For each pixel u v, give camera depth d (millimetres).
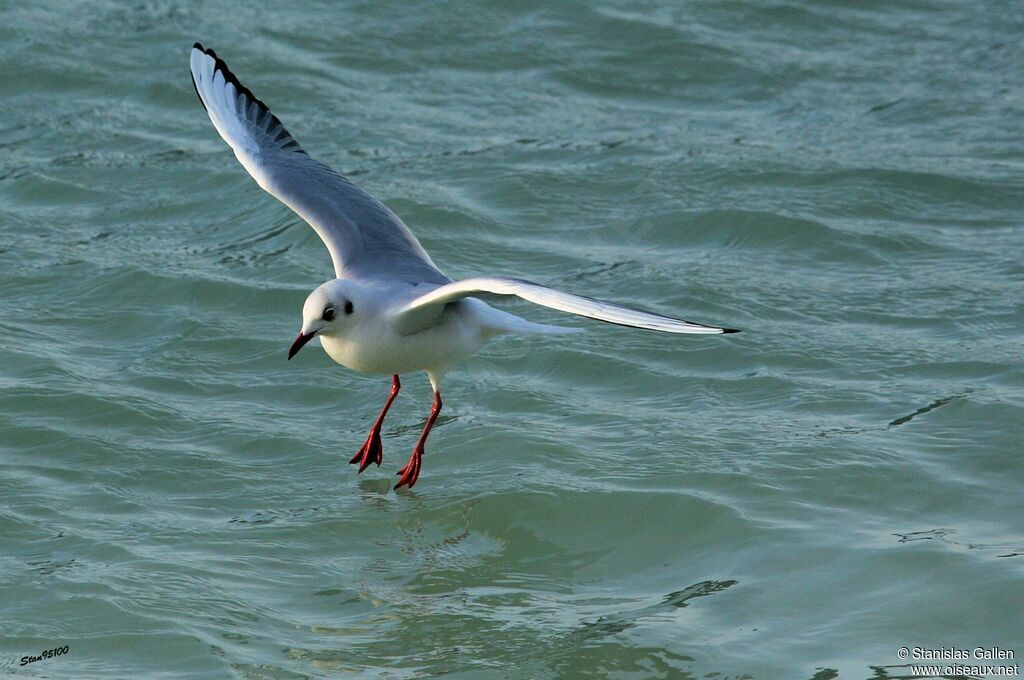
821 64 21297
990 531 11086
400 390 13844
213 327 14938
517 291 9461
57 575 10633
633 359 14242
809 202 17547
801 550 10930
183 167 18438
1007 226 17016
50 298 15445
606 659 9719
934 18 22688
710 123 19781
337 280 10906
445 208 17281
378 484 12242
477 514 11750
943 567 10570
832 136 19312
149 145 18938
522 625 10188
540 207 17516
